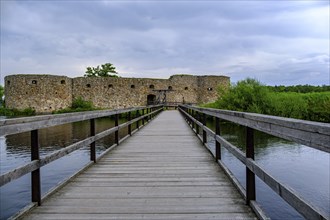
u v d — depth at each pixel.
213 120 21.86
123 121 22.98
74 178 3.81
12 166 9.38
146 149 6.06
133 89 36.56
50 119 2.91
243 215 2.60
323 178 7.66
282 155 10.20
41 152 11.10
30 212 2.68
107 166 4.52
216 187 3.42
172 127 10.81
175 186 3.47
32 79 33.25
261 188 6.92
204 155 5.38
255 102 20.41
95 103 35.19
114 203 2.90
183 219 2.53
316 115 19.27
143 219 2.53
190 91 39.56
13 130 2.27
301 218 5.40
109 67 52.75
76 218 2.54
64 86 34.22
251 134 2.80
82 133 16.59
